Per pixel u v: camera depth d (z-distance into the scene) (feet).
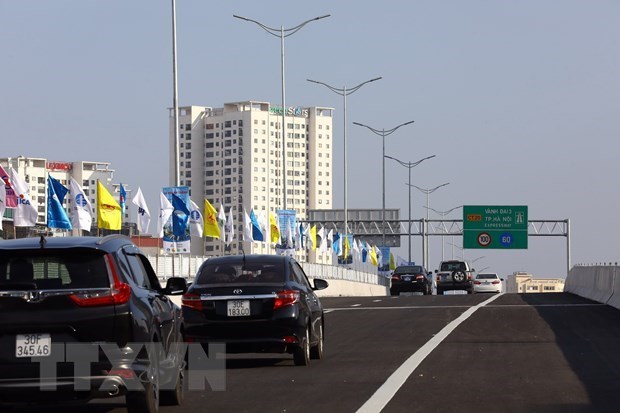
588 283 286.66
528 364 105.81
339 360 114.52
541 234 600.39
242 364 111.96
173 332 78.38
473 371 99.91
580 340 134.51
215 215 347.56
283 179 416.67
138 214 283.79
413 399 81.25
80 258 66.85
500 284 464.65
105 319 65.51
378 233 634.84
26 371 65.05
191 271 292.20
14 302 65.31
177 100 276.00
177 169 276.41
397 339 140.56
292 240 415.64
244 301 105.70
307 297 111.04
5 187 223.71
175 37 274.57
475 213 570.87
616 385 88.58
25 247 66.33
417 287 421.59
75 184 252.01
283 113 415.23
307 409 77.10
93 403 82.23
